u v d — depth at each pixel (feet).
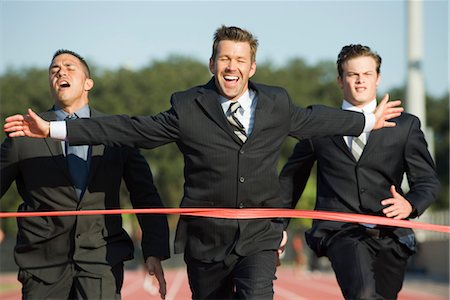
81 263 19.72
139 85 191.31
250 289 18.06
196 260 19.16
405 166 21.83
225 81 18.67
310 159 22.33
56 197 19.99
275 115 18.85
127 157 20.89
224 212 18.70
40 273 19.93
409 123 21.80
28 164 20.03
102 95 188.55
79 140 18.71
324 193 21.84
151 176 21.16
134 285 87.76
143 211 19.33
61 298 20.11
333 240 21.20
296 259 123.03
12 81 183.01
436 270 91.30
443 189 189.37
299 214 19.45
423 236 96.07
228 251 18.78
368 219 20.35
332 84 216.54
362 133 20.88
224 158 18.62
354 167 21.48
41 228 19.97
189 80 200.85
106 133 18.72
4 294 64.49
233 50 18.60
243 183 18.69
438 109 203.21
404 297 59.72
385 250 21.34
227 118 18.78
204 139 18.65
